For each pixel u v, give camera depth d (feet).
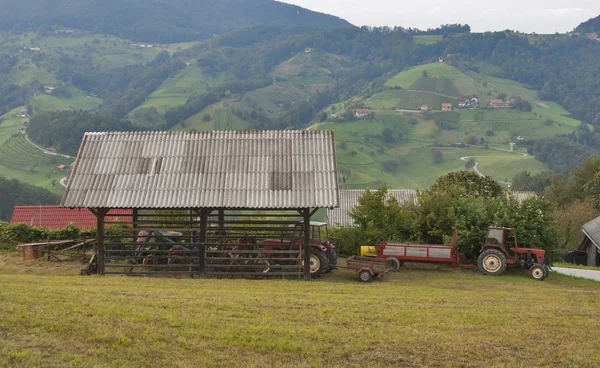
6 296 46.88
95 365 33.58
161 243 69.97
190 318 43.39
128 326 40.47
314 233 75.36
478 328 44.29
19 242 86.74
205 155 71.97
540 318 48.19
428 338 41.27
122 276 68.33
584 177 225.76
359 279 69.46
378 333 42.06
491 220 85.25
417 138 584.40
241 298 51.55
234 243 71.51
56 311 42.80
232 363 35.73
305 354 37.81
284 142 72.90
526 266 78.02
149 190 68.59
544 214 86.63
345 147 505.25
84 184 69.31
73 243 85.05
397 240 89.92
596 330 44.80
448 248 79.25
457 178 105.50
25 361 32.94
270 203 66.85
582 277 83.30
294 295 55.06
